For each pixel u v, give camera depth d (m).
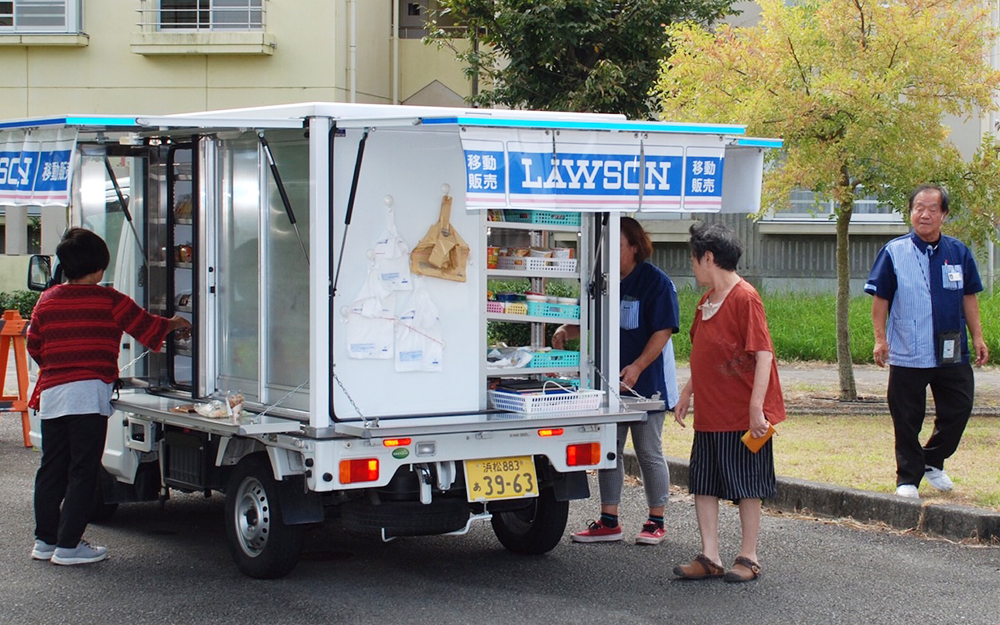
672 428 10.31
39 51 17.11
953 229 11.18
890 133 10.35
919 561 6.61
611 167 5.51
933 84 10.66
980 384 12.92
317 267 5.65
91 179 7.66
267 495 6.07
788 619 5.57
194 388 6.67
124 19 16.95
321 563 6.64
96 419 6.54
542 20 14.06
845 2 10.66
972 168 11.03
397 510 5.94
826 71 10.65
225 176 6.54
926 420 10.61
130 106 17.08
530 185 5.29
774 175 10.83
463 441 5.93
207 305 6.62
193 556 6.80
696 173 5.75
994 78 10.81
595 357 6.45
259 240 6.23
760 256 18.73
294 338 6.02
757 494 6.09
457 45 17.94
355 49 17.05
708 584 6.16
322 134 5.67
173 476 6.91
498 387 6.37
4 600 5.88
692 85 11.09
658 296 6.86
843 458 8.76
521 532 6.85
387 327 5.86
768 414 6.02
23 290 18.36
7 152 6.21
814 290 18.61
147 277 7.32
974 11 11.16
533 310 6.30
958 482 7.89
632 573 6.41
